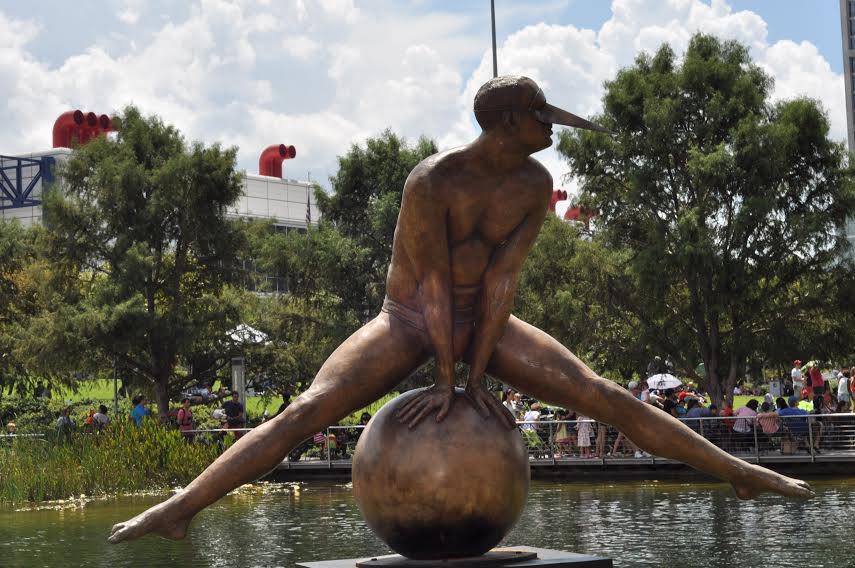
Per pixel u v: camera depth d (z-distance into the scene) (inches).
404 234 290.7
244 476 281.4
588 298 1390.3
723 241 1316.4
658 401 1017.5
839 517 628.4
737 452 953.5
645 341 1363.2
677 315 1371.8
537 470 994.1
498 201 286.2
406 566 285.6
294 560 520.4
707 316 1332.4
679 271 1315.2
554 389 296.5
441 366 288.5
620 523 629.3
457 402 288.4
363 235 1568.7
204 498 278.8
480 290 294.0
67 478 900.6
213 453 1007.6
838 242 1310.3
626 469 970.1
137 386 1515.7
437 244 286.8
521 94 279.7
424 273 290.5
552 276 1417.3
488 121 281.7
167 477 968.3
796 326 1330.0
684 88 1352.1
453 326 291.6
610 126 1380.4
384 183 1550.2
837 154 1328.7
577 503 750.5
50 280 1454.2
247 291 1541.6
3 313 1617.9
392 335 294.4
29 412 1352.1
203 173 1457.9
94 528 674.2
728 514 658.2
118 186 1425.9
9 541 617.6
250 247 1519.4
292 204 2723.9
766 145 1278.3
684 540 552.4
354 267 1508.4
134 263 1386.6
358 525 660.1
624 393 297.0
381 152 1568.7
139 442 969.5
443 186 283.6
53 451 939.3
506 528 290.7
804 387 1195.3
